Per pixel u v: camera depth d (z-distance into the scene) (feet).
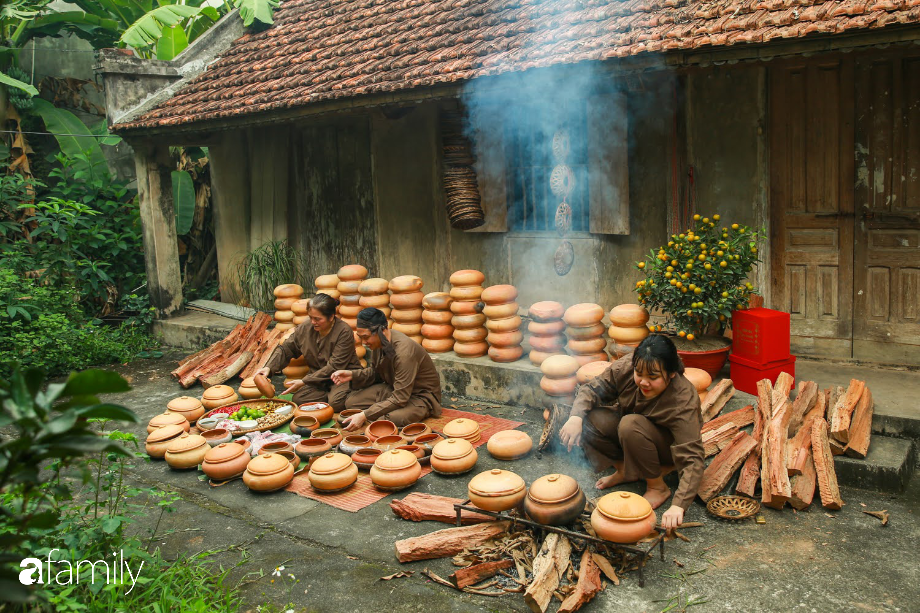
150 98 30.81
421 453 16.52
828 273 19.48
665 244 20.99
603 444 14.46
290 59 28.60
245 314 30.30
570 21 21.01
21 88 33.81
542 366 18.83
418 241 26.53
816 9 15.58
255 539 13.69
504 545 12.54
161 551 13.29
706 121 19.75
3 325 27.55
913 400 16.44
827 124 18.92
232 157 32.83
